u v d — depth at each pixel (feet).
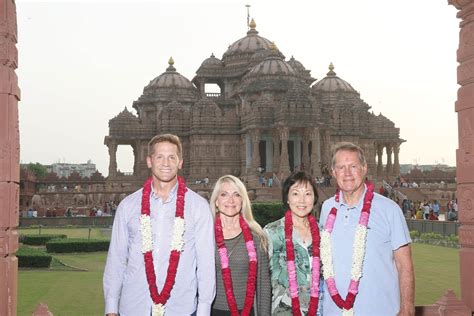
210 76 281.54
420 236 104.06
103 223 150.71
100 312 39.68
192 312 18.85
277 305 20.40
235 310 19.79
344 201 19.67
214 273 18.84
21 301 43.86
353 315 18.10
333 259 19.07
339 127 240.32
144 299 18.71
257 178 193.88
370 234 18.54
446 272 59.36
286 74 234.17
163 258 18.93
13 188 21.13
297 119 198.59
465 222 22.12
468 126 21.80
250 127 204.95
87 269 66.23
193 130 223.92
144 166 235.61
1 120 20.66
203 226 19.01
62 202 214.48
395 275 18.67
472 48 21.58
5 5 20.85
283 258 20.52
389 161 268.82
